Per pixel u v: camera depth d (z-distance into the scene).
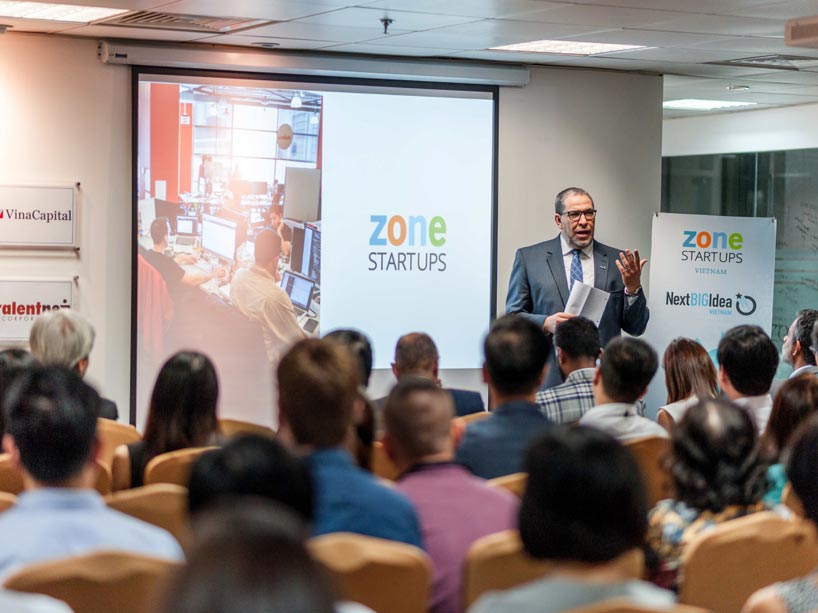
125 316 7.75
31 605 1.85
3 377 4.15
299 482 2.11
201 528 1.11
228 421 4.96
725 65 8.70
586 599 1.93
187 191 7.84
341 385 2.85
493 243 8.63
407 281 8.44
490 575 2.60
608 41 7.58
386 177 8.37
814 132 11.16
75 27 7.12
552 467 1.97
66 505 2.48
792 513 3.26
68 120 7.55
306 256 8.18
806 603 2.07
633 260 7.67
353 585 2.46
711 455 3.07
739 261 9.14
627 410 4.41
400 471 3.15
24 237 7.46
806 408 3.98
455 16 6.63
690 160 12.72
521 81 8.59
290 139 8.10
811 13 6.49
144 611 2.29
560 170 8.90
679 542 3.06
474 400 5.61
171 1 6.17
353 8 6.37
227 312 7.97
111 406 5.33
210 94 7.88
